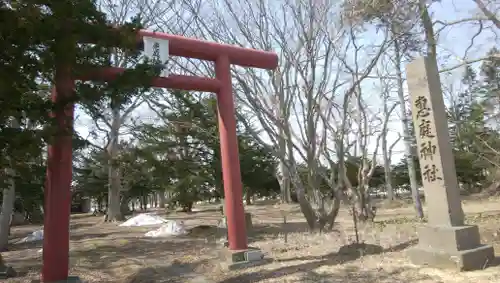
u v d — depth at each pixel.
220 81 9.67
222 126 9.61
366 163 15.18
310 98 12.59
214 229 16.44
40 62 5.95
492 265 7.05
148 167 18.84
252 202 48.09
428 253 7.41
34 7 5.55
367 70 12.10
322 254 9.39
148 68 6.71
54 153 7.24
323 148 13.29
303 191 13.09
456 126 23.27
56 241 7.13
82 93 6.38
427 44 11.57
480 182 36.88
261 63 10.35
